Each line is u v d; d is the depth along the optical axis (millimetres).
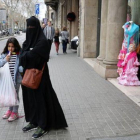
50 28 12898
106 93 6555
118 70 7559
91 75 8828
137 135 4117
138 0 7871
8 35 51375
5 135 4090
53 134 4109
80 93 6539
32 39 3820
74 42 16844
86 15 12867
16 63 4398
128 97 6195
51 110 4090
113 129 4336
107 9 8727
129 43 7199
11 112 4820
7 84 4312
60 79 8188
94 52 13336
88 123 4578
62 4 27844
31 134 4125
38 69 3887
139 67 7633
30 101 4094
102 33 8977
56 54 15641
